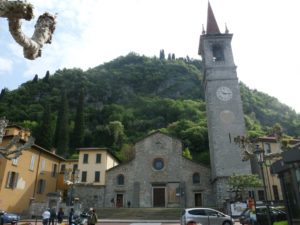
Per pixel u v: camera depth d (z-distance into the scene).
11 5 4.20
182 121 80.94
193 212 22.81
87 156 54.03
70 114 102.94
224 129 42.78
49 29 5.03
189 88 136.62
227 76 45.91
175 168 46.81
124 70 151.62
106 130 82.25
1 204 33.62
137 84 141.50
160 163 47.53
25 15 4.37
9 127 39.38
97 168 52.88
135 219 36.94
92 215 18.41
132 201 45.66
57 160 48.97
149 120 95.88
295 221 12.09
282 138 18.62
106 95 128.25
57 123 78.56
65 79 128.12
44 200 42.91
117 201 46.03
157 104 105.50
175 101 107.31
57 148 72.88
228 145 41.78
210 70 46.34
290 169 11.93
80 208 36.06
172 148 48.00
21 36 4.36
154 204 45.25
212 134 42.94
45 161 44.97
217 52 48.66
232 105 44.19
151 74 146.75
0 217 23.52
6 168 35.00
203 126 76.19
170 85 140.25
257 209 21.91
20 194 37.53
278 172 13.20
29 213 36.31
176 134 76.50
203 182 45.44
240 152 41.03
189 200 44.72
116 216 38.69
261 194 38.12
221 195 39.22
